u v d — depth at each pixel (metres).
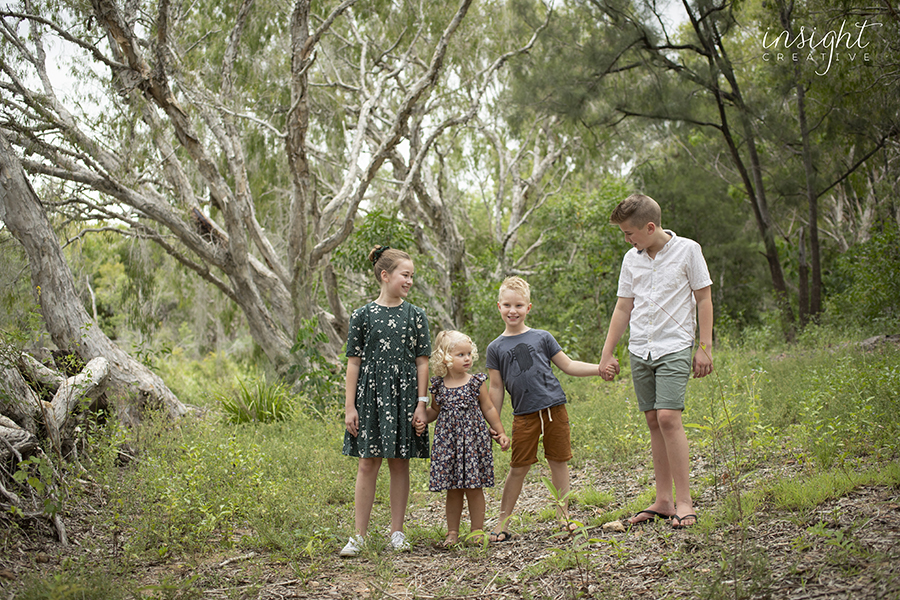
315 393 8.95
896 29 9.45
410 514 4.34
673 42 12.65
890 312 10.45
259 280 11.70
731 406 4.66
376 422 3.40
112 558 3.17
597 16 11.91
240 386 8.77
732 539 2.70
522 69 13.11
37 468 3.68
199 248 10.89
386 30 12.89
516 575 2.74
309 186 10.40
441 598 2.56
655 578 2.47
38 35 8.17
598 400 7.42
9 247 7.43
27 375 4.77
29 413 4.35
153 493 3.78
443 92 13.62
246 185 10.90
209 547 3.40
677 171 15.66
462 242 14.48
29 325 5.13
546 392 3.45
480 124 14.71
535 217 17.22
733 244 15.13
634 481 4.47
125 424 6.24
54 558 3.21
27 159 8.49
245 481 4.05
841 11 9.80
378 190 14.79
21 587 2.68
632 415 6.03
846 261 12.87
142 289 12.22
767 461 4.05
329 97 13.34
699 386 6.68
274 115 12.30
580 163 17.53
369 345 3.48
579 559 2.71
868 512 2.66
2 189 6.36
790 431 4.43
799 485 3.16
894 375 4.45
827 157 12.90
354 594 2.70
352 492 4.66
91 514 3.90
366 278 11.93
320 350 10.71
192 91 9.98
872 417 3.98
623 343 11.70
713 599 2.11
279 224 13.31
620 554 2.71
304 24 9.48
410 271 3.56
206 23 10.80
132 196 10.36
